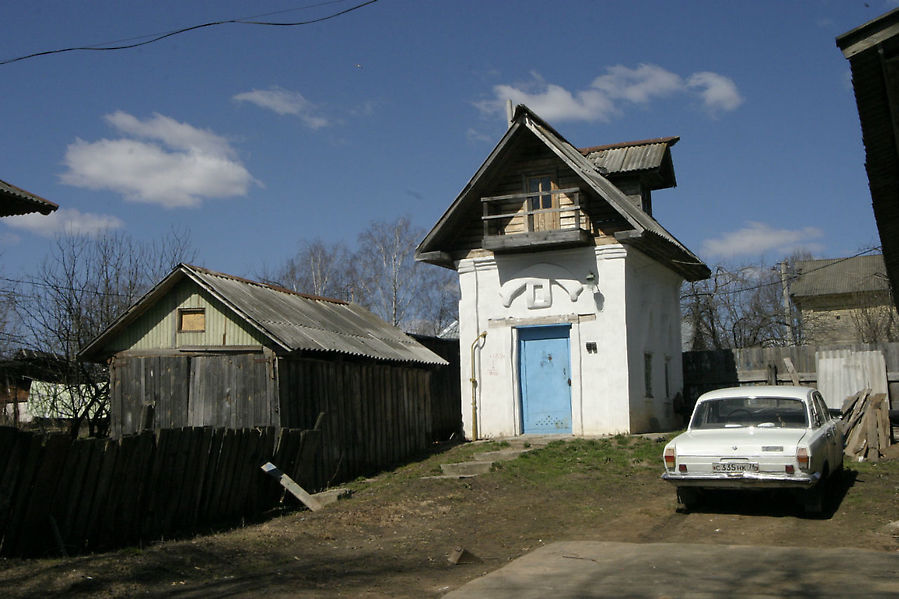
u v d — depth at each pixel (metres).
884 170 10.64
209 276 14.55
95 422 18.00
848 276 40.69
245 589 7.09
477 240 18.88
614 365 17.39
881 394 15.64
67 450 8.23
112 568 7.52
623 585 6.98
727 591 6.66
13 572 7.21
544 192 17.56
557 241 17.20
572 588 6.95
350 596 6.93
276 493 11.57
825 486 11.06
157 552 8.28
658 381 19.64
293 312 15.32
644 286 19.19
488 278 18.67
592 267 17.78
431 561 8.51
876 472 13.02
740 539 9.08
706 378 21.70
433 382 20.27
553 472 13.88
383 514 10.80
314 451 12.58
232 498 10.59
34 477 7.95
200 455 10.00
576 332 17.78
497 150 17.95
